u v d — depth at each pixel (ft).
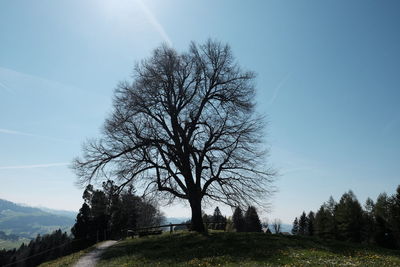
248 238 80.69
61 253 240.32
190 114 100.99
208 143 99.96
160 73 101.65
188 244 78.64
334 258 57.00
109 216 211.61
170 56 102.37
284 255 58.23
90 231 207.21
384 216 298.56
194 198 98.43
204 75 103.76
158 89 100.94
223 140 99.30
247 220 281.13
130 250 83.30
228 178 96.99
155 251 75.00
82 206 211.41
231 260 55.36
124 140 99.45
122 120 97.09
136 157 99.30
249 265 49.42
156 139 98.17
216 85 104.47
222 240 78.79
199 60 103.76
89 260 79.92
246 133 96.73
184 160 98.89
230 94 101.45
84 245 204.85
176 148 99.71
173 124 101.30
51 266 80.89
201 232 94.53
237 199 96.43
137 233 138.41
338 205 337.52
